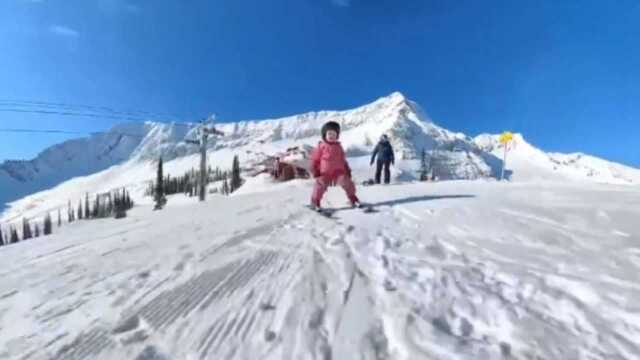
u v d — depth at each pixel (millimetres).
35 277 2484
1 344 1713
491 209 3373
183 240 3033
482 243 2592
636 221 2762
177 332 1738
